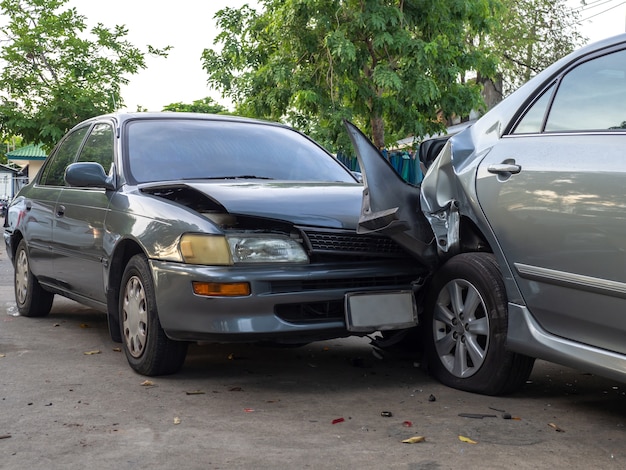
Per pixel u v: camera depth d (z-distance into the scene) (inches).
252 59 661.3
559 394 165.9
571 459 124.6
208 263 165.5
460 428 141.4
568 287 141.6
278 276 164.7
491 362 160.6
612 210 132.6
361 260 174.6
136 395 165.9
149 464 123.2
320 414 151.4
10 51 865.5
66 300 318.3
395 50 611.2
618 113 139.4
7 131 869.8
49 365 195.0
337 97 608.7
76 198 225.0
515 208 152.9
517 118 161.9
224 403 159.8
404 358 203.3
